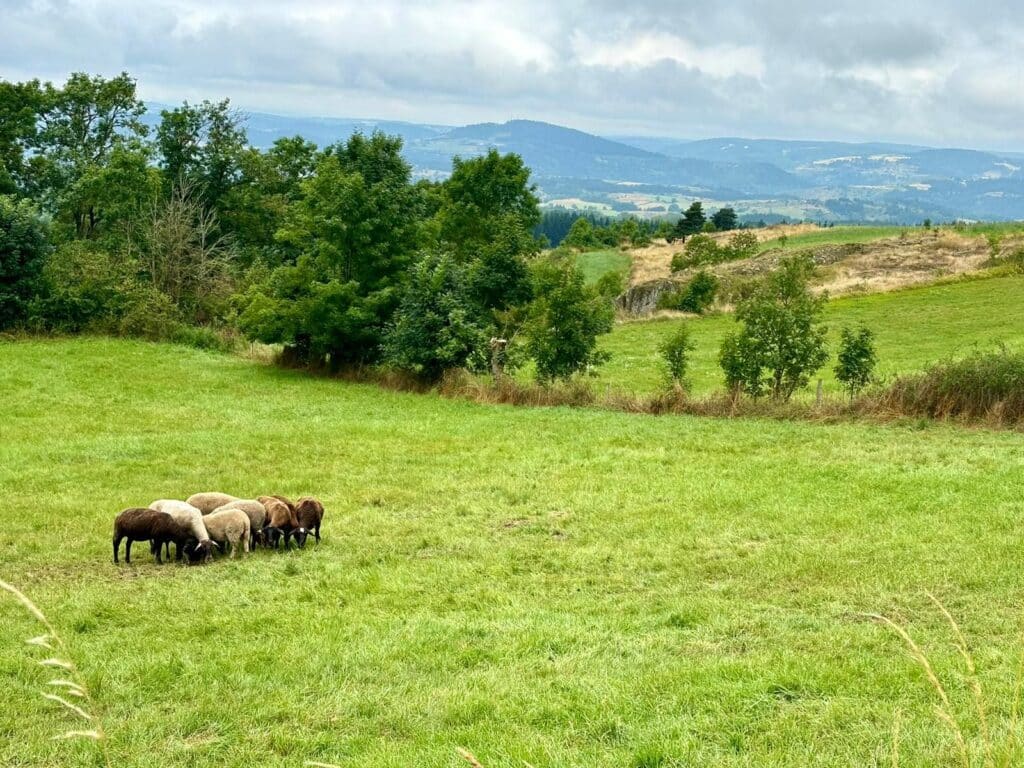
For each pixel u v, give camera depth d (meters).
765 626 9.98
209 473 19.33
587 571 12.82
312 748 7.23
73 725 7.63
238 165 64.38
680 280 71.56
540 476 19.17
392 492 17.77
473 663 9.16
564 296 32.03
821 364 28.45
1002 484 17.31
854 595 11.16
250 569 12.91
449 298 34.69
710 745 6.92
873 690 7.84
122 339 44.53
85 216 62.72
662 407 28.62
